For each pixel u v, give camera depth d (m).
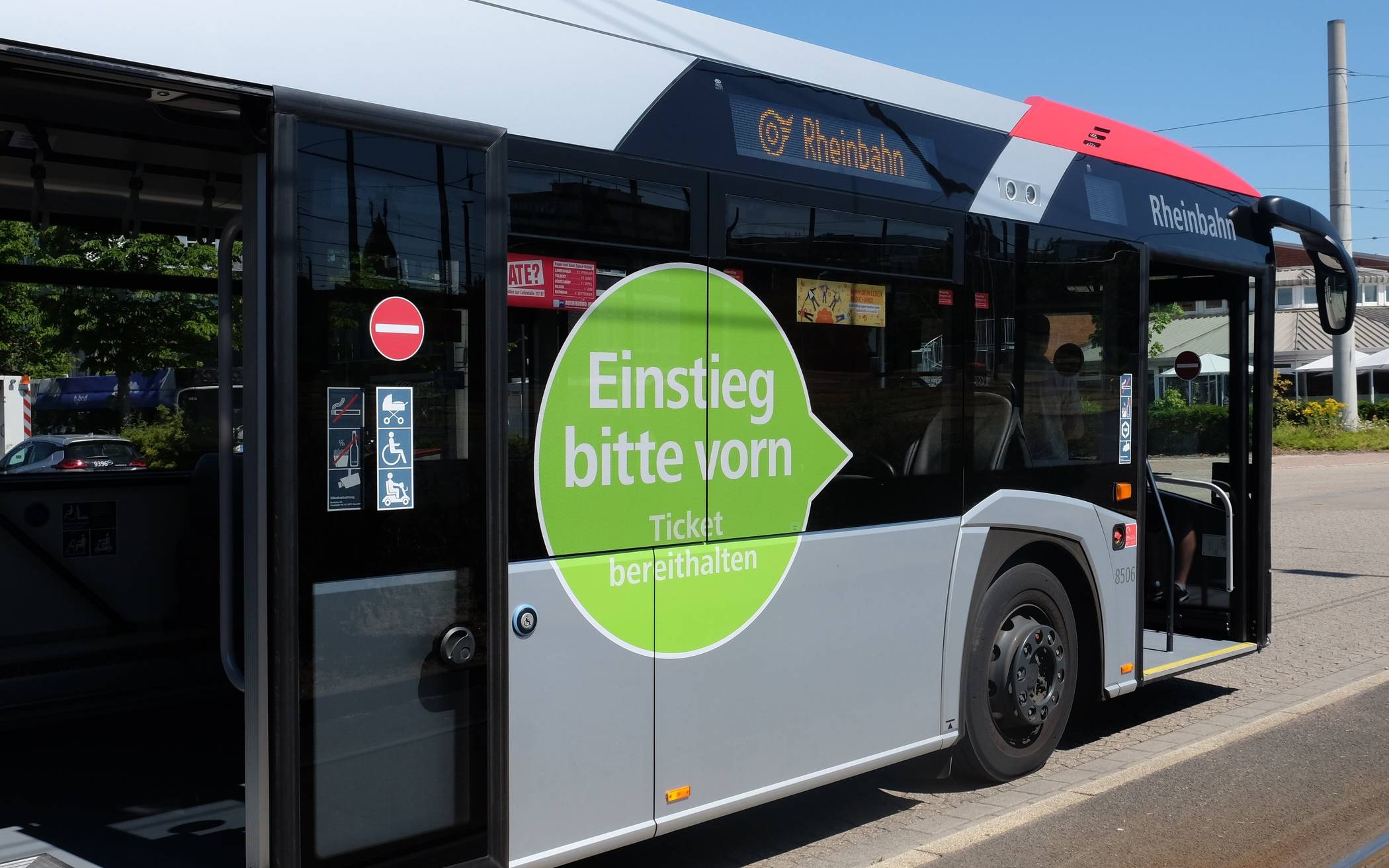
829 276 4.46
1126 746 6.23
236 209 5.29
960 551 4.98
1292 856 4.55
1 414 5.27
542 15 3.65
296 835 3.04
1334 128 32.47
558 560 3.61
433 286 3.32
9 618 5.38
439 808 3.33
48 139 4.26
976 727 5.15
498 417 3.44
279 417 3.02
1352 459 31.67
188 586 5.89
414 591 3.27
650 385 3.86
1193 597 7.25
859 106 4.66
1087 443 5.71
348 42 3.21
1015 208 5.32
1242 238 6.89
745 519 4.15
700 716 4.00
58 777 4.56
